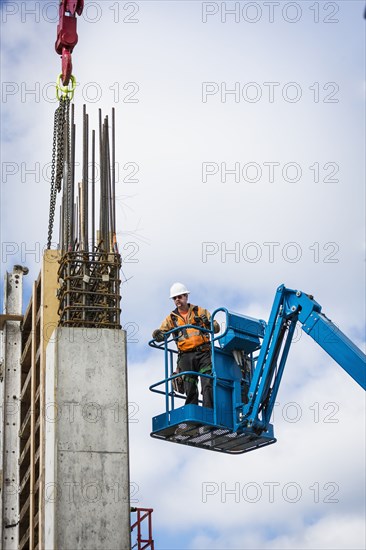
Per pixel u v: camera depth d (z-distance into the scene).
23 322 23.27
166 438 19.23
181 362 19.30
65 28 20.73
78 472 17.56
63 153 20.42
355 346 18.02
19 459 22.28
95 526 17.30
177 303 19.59
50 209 20.47
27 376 22.84
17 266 24.08
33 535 20.05
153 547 19.48
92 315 19.02
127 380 18.28
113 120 20.30
